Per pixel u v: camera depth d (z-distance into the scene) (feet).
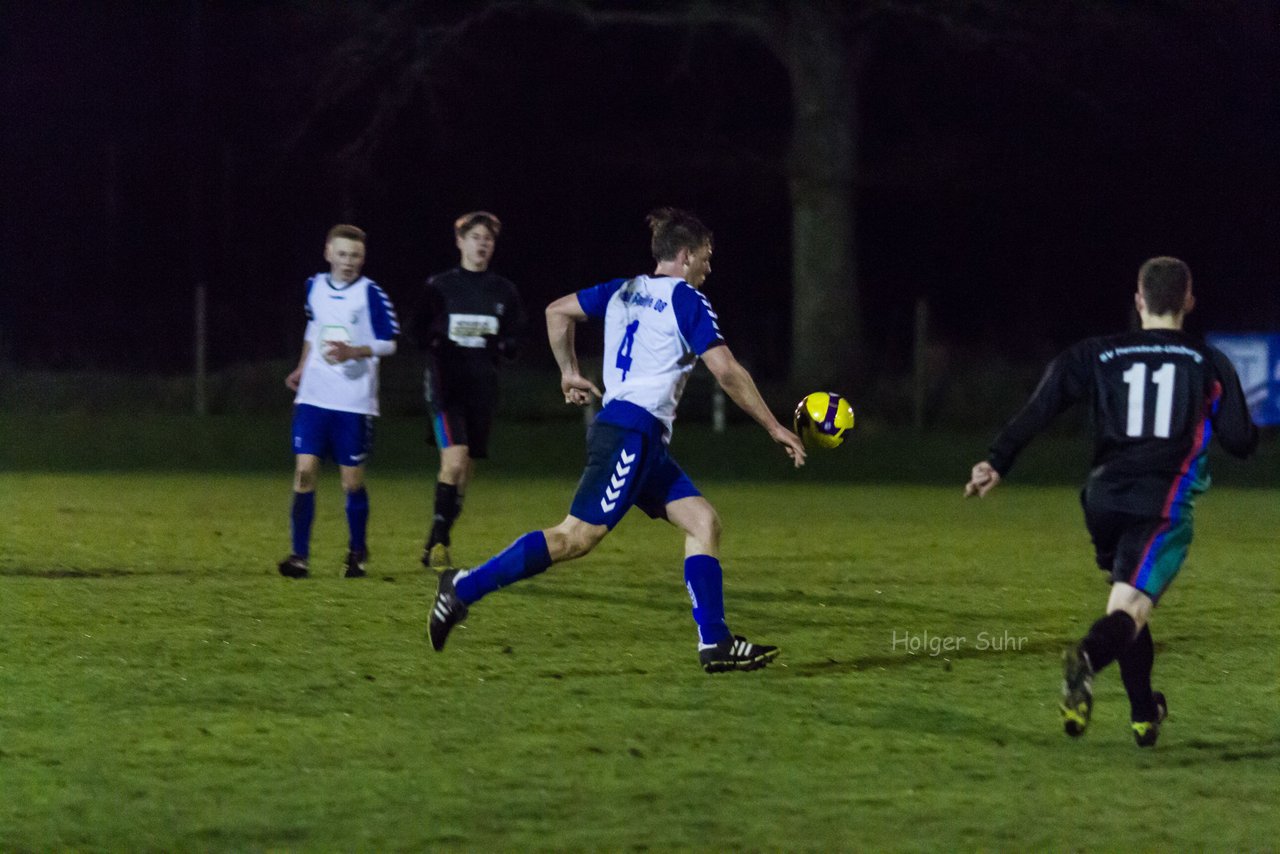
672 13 285.23
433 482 207.31
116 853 49.96
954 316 367.45
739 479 228.63
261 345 324.19
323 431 109.70
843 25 285.64
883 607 100.73
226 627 89.25
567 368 77.30
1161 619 97.96
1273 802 56.59
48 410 285.23
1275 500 197.36
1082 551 133.28
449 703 70.85
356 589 104.63
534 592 104.47
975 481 61.98
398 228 370.94
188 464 238.68
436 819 53.57
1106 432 62.08
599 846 50.80
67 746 62.75
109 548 127.24
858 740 64.95
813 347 287.28
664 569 117.29
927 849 50.90
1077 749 64.18
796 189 289.12
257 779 58.29
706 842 51.34
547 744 63.67
